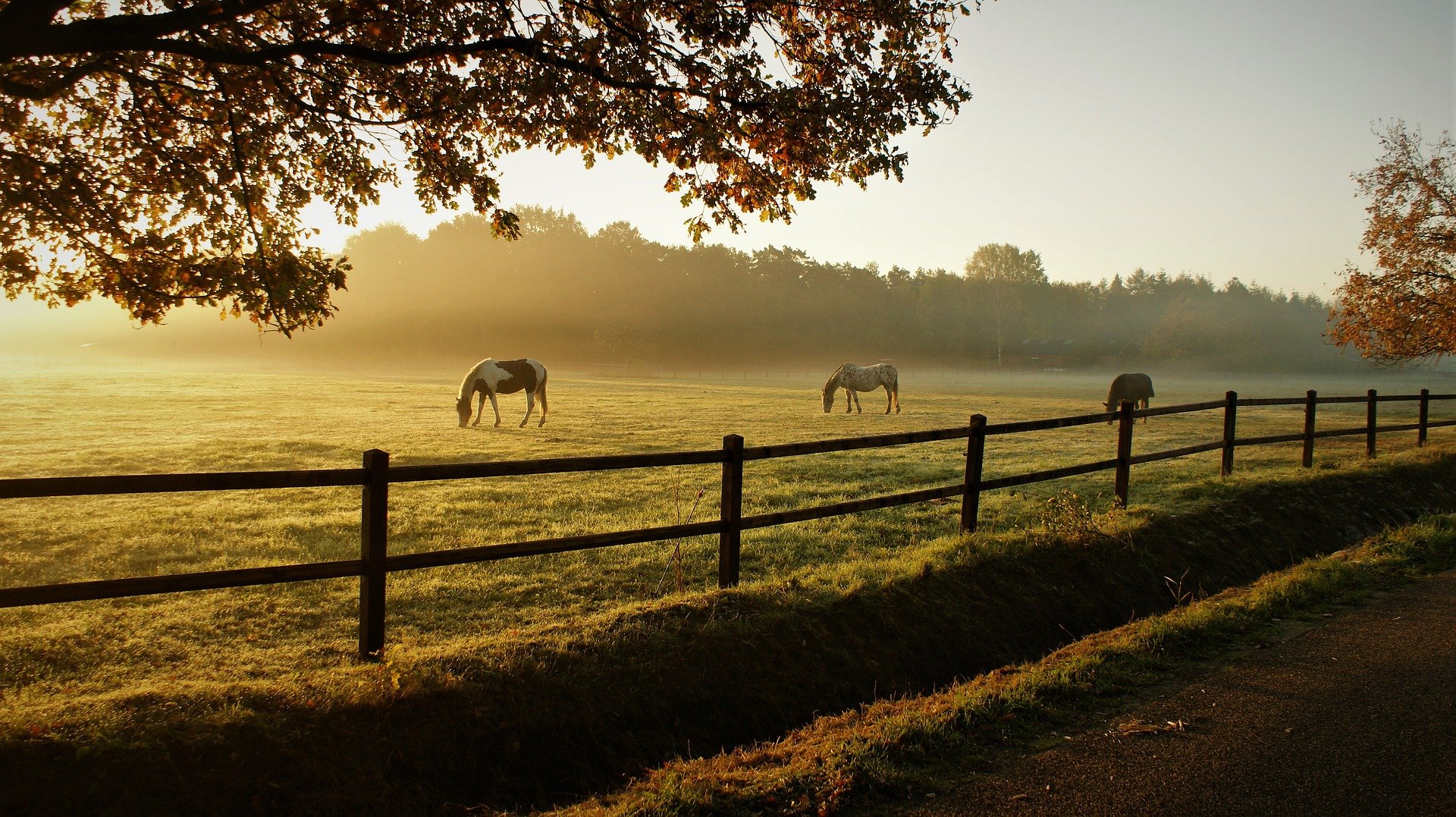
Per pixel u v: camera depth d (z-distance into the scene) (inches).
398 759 129.0
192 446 539.2
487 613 208.1
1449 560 262.7
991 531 300.7
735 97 227.8
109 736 115.6
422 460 488.7
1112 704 153.0
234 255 224.1
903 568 223.3
